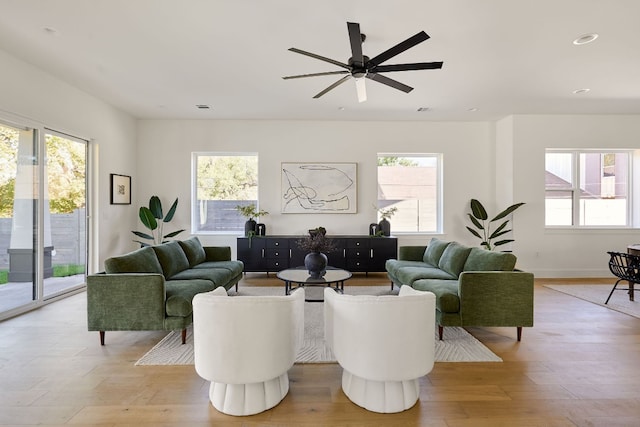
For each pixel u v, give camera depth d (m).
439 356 2.56
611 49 3.14
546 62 3.42
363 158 5.82
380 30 2.79
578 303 3.94
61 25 2.74
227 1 2.40
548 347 2.73
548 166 5.59
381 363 1.82
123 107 5.04
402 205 5.98
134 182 5.59
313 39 2.96
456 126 5.84
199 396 2.02
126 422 1.77
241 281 5.10
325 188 5.78
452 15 2.58
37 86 3.64
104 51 3.21
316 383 2.18
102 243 4.76
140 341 2.84
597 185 5.61
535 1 2.40
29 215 3.67
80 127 4.30
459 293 2.81
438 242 4.25
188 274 3.58
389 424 1.76
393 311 1.81
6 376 2.25
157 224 5.43
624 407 1.91
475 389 2.10
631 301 4.02
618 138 5.39
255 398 1.85
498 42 3.01
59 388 2.10
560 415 1.83
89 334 2.99
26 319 3.36
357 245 5.34
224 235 5.76
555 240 5.43
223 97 4.55
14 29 2.81
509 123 5.45
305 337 2.92
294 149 5.77
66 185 4.22
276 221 5.79
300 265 5.30
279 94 4.43
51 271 3.97
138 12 2.55
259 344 1.81
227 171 5.89
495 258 3.10
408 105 4.90
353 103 4.81
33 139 3.69
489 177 5.86
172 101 4.75
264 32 2.84
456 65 3.50
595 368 2.37
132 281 2.68
